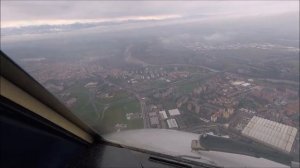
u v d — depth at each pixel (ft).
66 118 14.30
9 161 9.50
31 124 10.73
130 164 16.63
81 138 16.66
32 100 10.50
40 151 11.59
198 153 25.77
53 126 12.70
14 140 9.67
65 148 14.28
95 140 19.13
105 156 16.94
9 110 9.23
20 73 8.96
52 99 11.98
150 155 18.85
